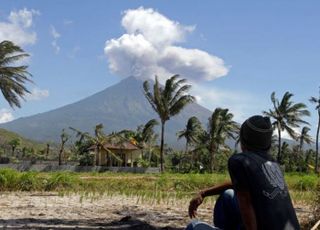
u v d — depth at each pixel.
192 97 59.56
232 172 2.86
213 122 71.94
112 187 21.86
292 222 2.82
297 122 75.25
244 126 3.02
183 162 88.00
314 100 72.19
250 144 2.97
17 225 8.65
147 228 8.64
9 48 51.41
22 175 20.02
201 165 78.31
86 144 76.00
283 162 94.31
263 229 2.76
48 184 20.03
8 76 51.84
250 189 2.80
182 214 11.20
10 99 52.31
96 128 70.94
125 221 9.50
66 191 18.69
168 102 59.34
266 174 2.83
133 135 83.44
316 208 9.30
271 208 2.77
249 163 2.83
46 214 10.55
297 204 14.89
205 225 3.02
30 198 15.35
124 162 76.19
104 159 74.56
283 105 74.88
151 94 60.41
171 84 59.72
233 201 3.04
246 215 2.79
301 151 100.06
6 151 112.44
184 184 23.52
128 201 14.93
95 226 8.79
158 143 104.50
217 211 3.09
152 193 17.42
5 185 19.53
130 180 28.45
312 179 25.05
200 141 82.44
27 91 53.12
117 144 73.88
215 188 3.26
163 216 10.65
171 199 15.70
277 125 74.81
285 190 2.88
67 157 94.56
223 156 77.88
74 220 9.55
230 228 3.04
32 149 110.81
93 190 18.72
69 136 75.06
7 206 12.41
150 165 80.44
